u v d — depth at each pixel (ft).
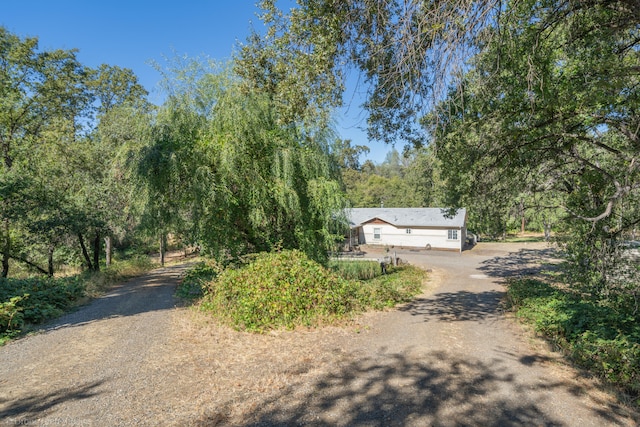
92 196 52.11
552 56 21.31
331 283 29.84
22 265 53.57
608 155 26.13
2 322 21.93
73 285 35.12
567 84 21.12
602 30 18.35
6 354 18.38
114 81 83.76
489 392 14.94
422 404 13.66
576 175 28.17
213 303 27.37
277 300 25.50
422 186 145.07
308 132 39.91
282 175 36.99
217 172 34.99
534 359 19.24
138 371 16.25
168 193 36.06
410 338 22.68
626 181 19.29
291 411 12.85
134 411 12.55
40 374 15.80
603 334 21.59
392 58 18.56
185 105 36.68
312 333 23.02
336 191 38.99
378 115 24.63
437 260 80.18
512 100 22.90
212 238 37.37
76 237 51.42
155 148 33.96
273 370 16.69
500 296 40.73
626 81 18.12
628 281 24.36
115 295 37.42
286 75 27.94
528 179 31.14
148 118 35.63
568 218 26.94
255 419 12.23
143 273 62.18
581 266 27.02
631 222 23.09
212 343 20.40
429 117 20.03
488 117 24.38
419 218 106.11
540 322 26.50
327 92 24.08
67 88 66.80
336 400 13.82
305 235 38.58
